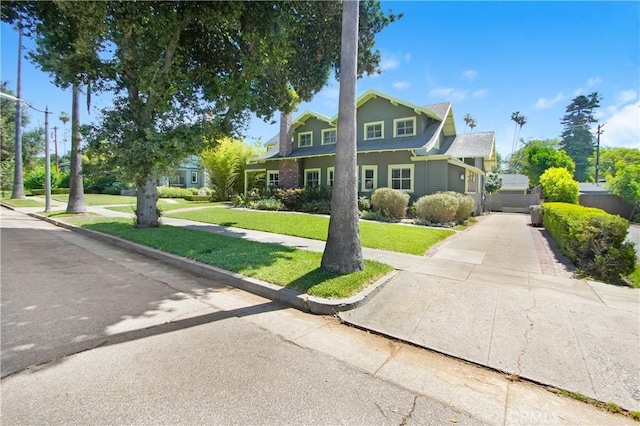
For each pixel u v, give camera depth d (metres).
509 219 17.53
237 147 25.95
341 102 5.20
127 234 9.02
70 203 15.38
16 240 9.02
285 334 3.43
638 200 21.44
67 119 34.09
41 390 2.35
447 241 8.97
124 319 3.69
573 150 55.16
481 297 4.44
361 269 5.27
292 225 11.19
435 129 16.48
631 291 4.72
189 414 2.13
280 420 2.10
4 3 7.72
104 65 8.64
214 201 25.09
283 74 10.34
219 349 3.05
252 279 4.94
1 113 30.00
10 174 31.94
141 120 8.46
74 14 6.72
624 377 2.65
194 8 7.68
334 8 8.66
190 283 5.19
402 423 2.11
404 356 3.02
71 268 6.02
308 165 20.03
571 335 3.35
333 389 2.46
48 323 3.53
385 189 14.18
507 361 2.90
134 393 2.34
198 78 9.50
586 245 5.60
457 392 2.47
